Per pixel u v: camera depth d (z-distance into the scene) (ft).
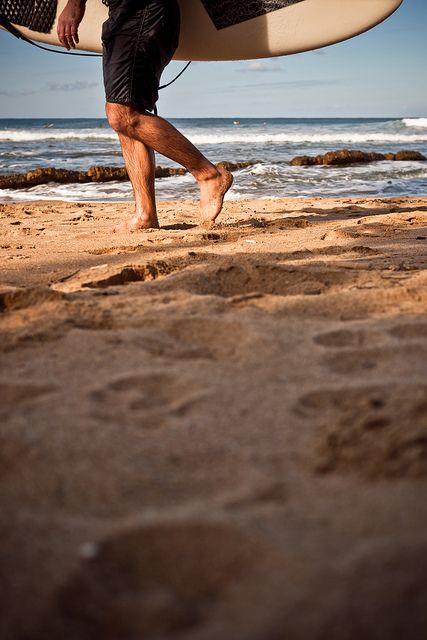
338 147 69.21
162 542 2.80
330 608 2.29
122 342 5.50
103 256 11.14
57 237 14.44
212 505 3.05
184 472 3.41
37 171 36.04
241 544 2.73
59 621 2.37
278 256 10.40
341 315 6.33
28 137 85.10
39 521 2.97
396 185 32.60
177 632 2.34
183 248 11.85
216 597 2.53
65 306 6.62
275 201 24.47
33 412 4.13
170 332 5.85
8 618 2.37
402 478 3.22
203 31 16.30
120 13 13.55
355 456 3.41
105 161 50.60
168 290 7.61
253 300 6.85
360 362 4.96
